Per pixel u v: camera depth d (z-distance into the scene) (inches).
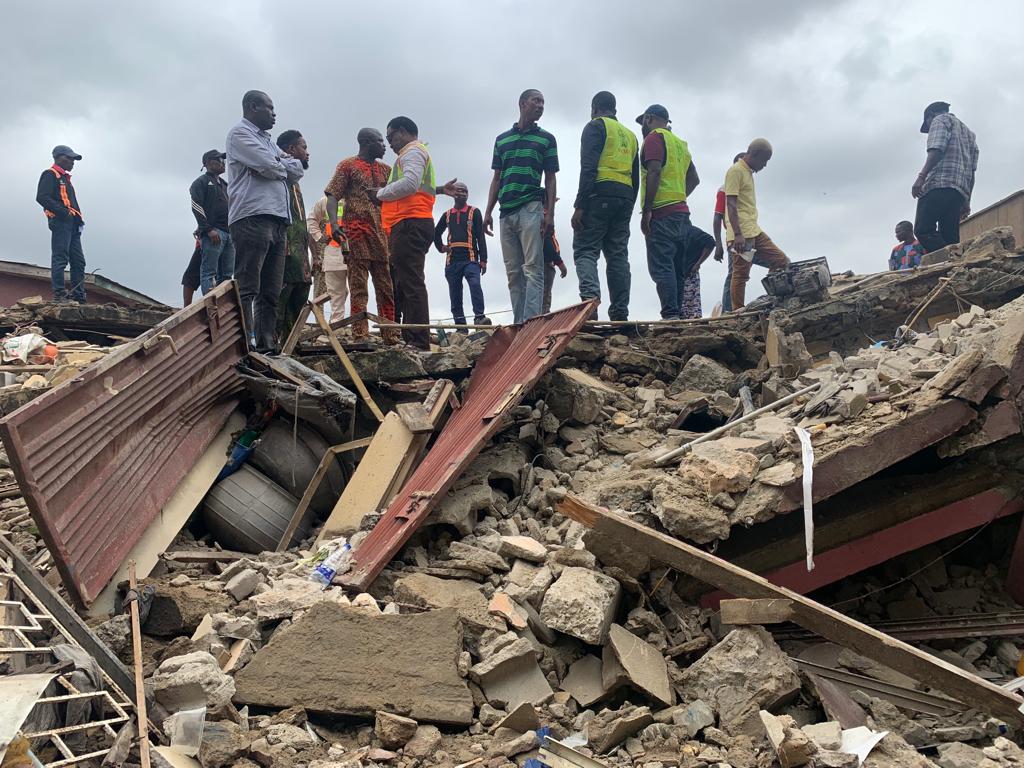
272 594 175.0
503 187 315.6
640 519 196.2
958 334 247.3
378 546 192.4
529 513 226.5
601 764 139.3
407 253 301.1
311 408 243.1
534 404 270.1
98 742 127.9
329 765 135.2
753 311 347.6
